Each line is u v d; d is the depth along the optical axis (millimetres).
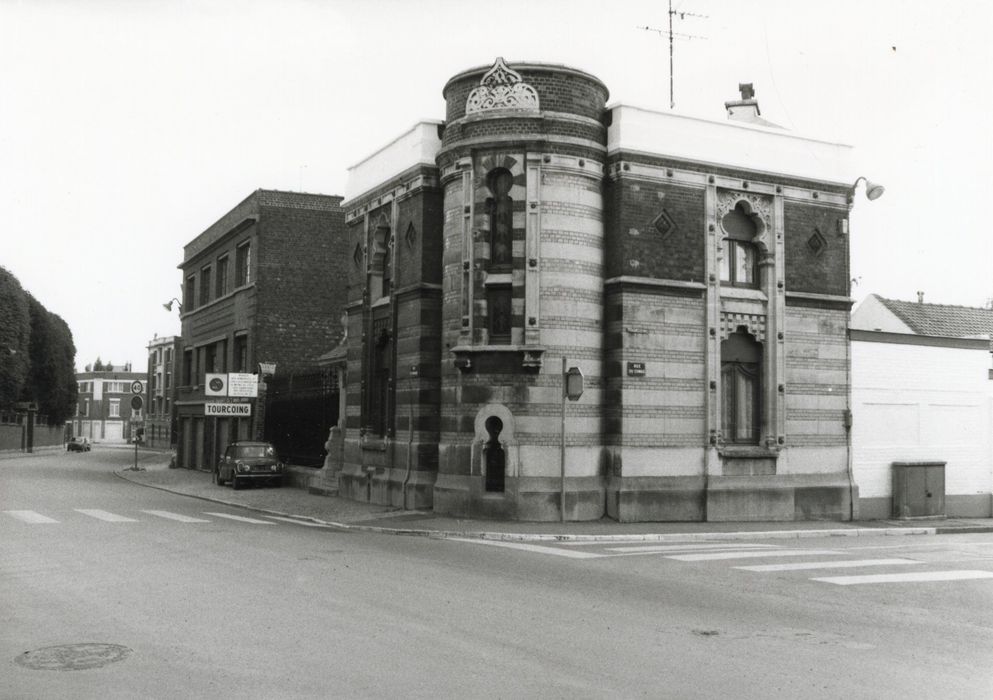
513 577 11305
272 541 14984
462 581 10953
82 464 52688
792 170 21328
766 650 7668
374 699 6270
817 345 21469
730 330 20422
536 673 6918
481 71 19625
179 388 48156
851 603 9719
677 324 19781
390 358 22625
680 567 12258
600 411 19344
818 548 15047
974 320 33406
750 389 20922
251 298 36562
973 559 13328
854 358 22125
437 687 6547
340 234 37438
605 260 19688
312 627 8414
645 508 19109
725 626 8570
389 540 15711
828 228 21828
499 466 19031
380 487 22422
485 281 19219
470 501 19031
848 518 21359
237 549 13812
